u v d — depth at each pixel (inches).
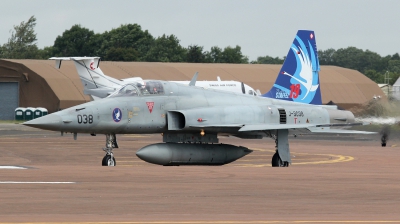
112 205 1728.6
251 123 3376.0
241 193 1999.3
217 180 2345.0
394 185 2267.5
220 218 1553.9
